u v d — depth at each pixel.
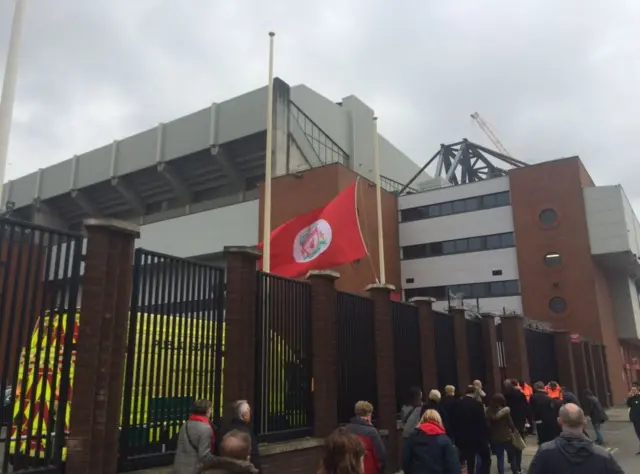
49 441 6.14
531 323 26.75
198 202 51.28
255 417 8.78
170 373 7.54
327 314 10.61
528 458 13.88
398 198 47.69
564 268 39.81
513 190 42.81
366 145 51.16
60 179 56.59
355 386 11.39
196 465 5.88
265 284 9.48
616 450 15.88
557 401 11.52
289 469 8.92
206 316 8.28
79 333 6.30
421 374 14.04
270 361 9.32
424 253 45.72
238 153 45.94
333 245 12.85
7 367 5.89
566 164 41.28
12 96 7.50
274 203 40.16
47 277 6.34
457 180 60.97
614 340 41.59
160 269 7.63
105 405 6.29
